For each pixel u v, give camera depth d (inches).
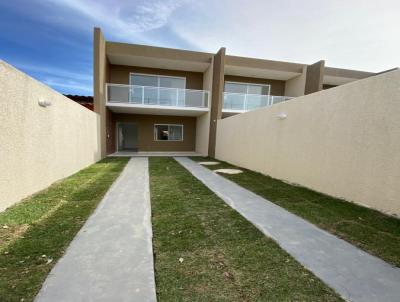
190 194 189.0
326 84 653.9
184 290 70.4
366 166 157.6
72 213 137.3
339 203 167.9
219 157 468.4
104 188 200.1
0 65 131.3
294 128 239.0
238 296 67.9
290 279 77.0
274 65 548.7
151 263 86.0
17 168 151.6
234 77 604.7
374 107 151.4
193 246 100.1
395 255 94.4
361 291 71.5
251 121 333.4
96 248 96.6
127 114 585.9
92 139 360.8
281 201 173.3
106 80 479.5
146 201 167.3
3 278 74.0
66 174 247.8
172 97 511.5
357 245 103.3
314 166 209.9
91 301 64.6
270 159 284.0
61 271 79.0
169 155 531.5
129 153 554.6
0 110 131.6
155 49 486.6
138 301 65.1
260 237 110.4
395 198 138.2
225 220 132.4
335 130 185.5
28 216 129.0
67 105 247.3
